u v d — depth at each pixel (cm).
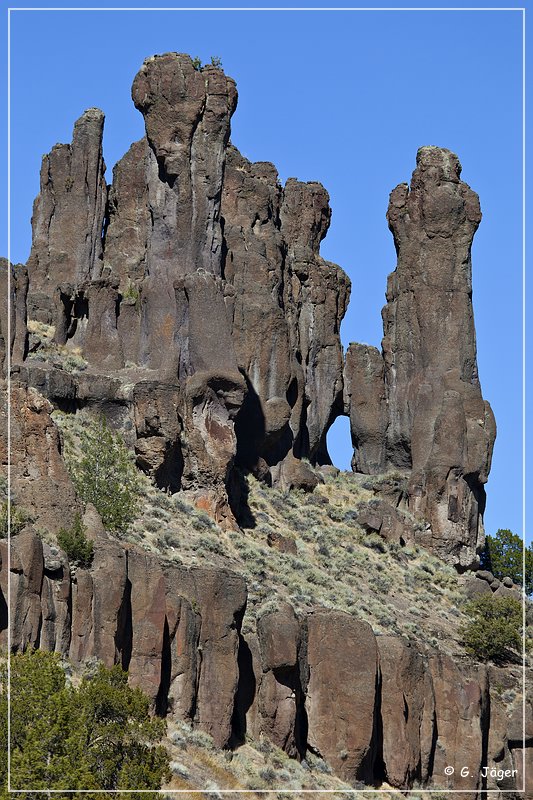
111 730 8669
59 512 10662
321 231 15225
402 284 14738
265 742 10619
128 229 14300
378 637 11406
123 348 13400
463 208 14712
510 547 15350
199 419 12675
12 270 12950
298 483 13800
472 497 14200
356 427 14688
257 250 14088
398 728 11200
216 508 12438
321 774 10781
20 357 12825
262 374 13675
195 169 13600
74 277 14088
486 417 14450
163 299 13362
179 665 10344
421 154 14862
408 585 13250
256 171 14850
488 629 12488
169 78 13638
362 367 14762
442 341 14550
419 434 14350
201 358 12938
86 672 9762
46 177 14362
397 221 14812
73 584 10012
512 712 11944
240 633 10719
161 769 8762
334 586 12469
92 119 14425
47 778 8281
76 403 12750
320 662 11044
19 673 8719
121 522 11425
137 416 12500
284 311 14188
